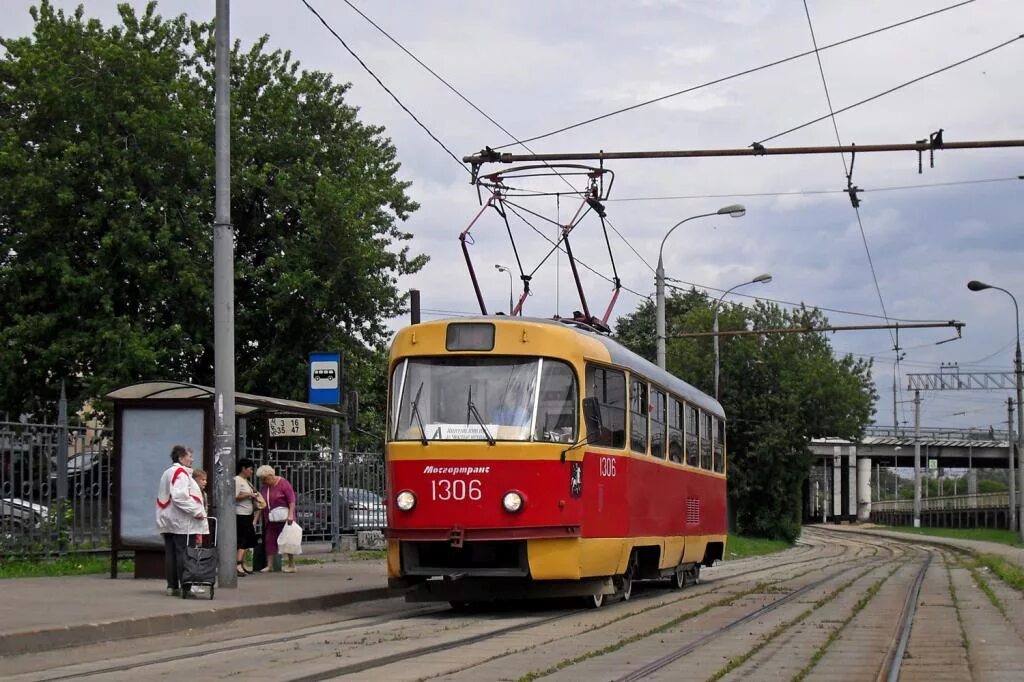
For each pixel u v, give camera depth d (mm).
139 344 30344
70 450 20750
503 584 15938
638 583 23719
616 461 17234
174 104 31812
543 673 10266
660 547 19859
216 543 17625
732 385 63188
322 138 35344
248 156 33750
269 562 22203
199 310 32531
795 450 62750
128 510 18375
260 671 10297
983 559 36250
